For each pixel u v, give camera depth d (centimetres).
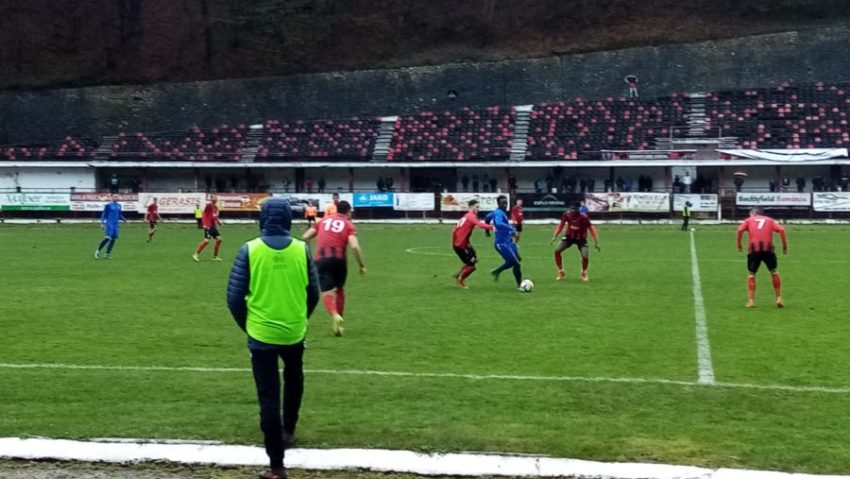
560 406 892
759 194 4875
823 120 5372
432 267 2452
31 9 6550
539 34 6531
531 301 1712
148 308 1616
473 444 770
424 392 951
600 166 5266
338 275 1331
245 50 6519
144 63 6506
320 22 6612
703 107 5634
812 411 872
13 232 4138
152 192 5491
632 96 5997
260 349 703
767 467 713
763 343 1241
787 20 6322
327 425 827
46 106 6309
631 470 703
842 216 4797
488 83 6153
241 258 711
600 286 1973
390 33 6631
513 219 3512
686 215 4175
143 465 736
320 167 5612
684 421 838
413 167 5506
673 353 1166
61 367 1084
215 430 813
